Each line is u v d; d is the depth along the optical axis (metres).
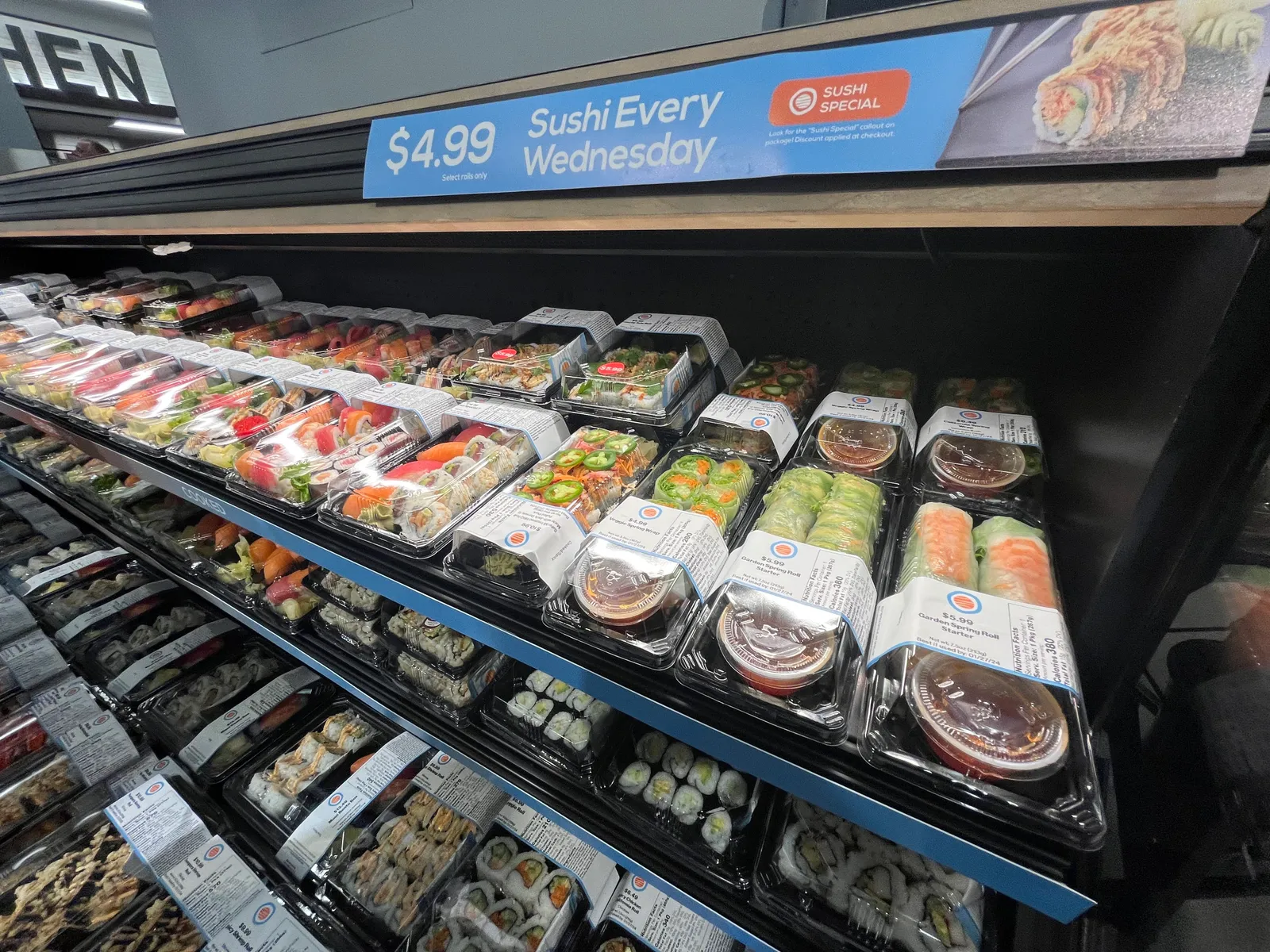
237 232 1.28
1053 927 0.88
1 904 1.54
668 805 1.19
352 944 1.43
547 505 1.06
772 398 1.32
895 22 0.59
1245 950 0.80
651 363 1.40
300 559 1.74
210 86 1.90
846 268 1.35
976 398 1.21
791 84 0.63
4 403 2.07
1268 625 0.72
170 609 2.36
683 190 0.72
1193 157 0.49
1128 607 0.74
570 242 1.58
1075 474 0.99
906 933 1.00
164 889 1.55
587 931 1.40
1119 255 0.94
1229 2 0.46
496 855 1.49
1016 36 0.53
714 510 1.05
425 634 1.42
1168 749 0.80
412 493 1.22
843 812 0.74
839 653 0.78
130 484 2.21
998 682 0.70
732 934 1.08
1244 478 0.61
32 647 2.23
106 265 3.17
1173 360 0.66
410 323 1.95
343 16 1.50
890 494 1.09
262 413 1.58
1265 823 0.73
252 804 1.74
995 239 1.08
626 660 0.90
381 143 0.94
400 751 1.70
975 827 0.67
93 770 1.88
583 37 1.25
